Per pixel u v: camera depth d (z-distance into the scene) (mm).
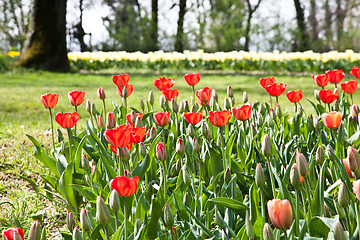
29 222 3221
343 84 3613
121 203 2479
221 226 1957
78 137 3588
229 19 34812
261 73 18609
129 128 2256
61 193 3281
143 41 34031
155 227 2160
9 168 4633
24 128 6684
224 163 2723
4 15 35531
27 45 19078
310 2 37219
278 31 33938
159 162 3289
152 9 34062
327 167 2986
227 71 19859
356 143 3305
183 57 20109
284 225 1549
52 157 3439
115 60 21062
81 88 12922
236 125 3836
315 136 3633
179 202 2203
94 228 2197
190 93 11539
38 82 14766
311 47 33312
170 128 3963
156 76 17391
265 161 3111
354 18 36531
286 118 3875
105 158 2807
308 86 12953
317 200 2080
